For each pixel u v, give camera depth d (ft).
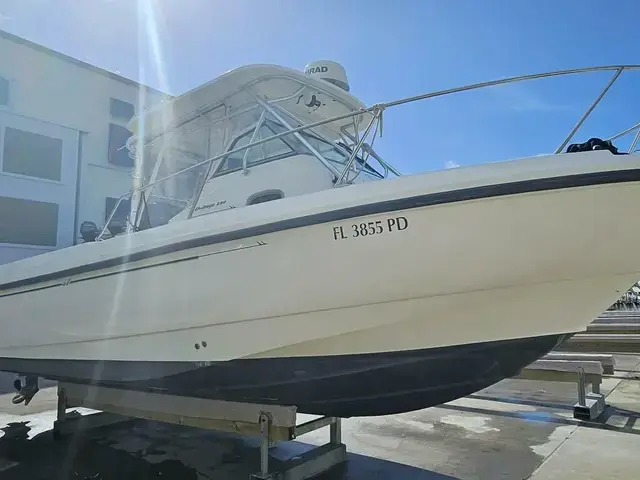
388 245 7.34
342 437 12.01
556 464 9.84
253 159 10.60
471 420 13.56
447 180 7.09
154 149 13.70
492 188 6.89
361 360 8.21
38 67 34.55
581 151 7.25
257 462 10.36
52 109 34.68
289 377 8.57
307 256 7.73
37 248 32.53
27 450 11.23
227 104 11.97
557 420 13.39
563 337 7.70
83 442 11.81
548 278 7.27
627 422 13.08
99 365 10.18
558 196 6.77
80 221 34.91
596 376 13.94
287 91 11.84
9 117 32.71
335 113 12.80
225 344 8.54
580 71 8.22
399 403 8.82
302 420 13.41
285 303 7.97
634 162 6.64
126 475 9.66
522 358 7.93
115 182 36.94
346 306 7.76
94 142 36.35
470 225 7.04
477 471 9.53
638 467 9.60
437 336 7.89
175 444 11.66
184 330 8.85
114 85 37.83
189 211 10.93
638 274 7.25
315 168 9.63
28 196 32.71
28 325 11.18
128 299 9.34
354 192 7.52
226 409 9.28
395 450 10.92
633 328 26.11
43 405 15.66
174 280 8.77
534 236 6.95
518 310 7.61
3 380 19.62
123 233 11.99
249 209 8.21
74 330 10.28
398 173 11.96
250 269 8.09
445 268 7.26
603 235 6.85
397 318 7.77
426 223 7.17
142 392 10.53
